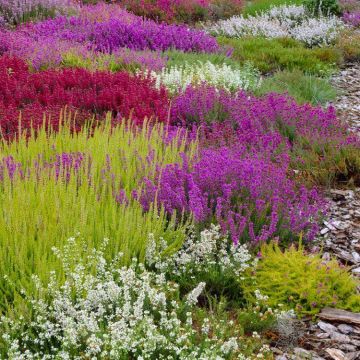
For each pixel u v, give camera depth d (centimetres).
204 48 731
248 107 468
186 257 327
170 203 347
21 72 496
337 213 381
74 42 667
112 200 342
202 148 402
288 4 1120
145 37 731
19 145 382
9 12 800
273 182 370
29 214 329
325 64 701
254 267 328
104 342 292
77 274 303
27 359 287
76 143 391
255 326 314
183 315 311
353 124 502
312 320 319
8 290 305
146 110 443
